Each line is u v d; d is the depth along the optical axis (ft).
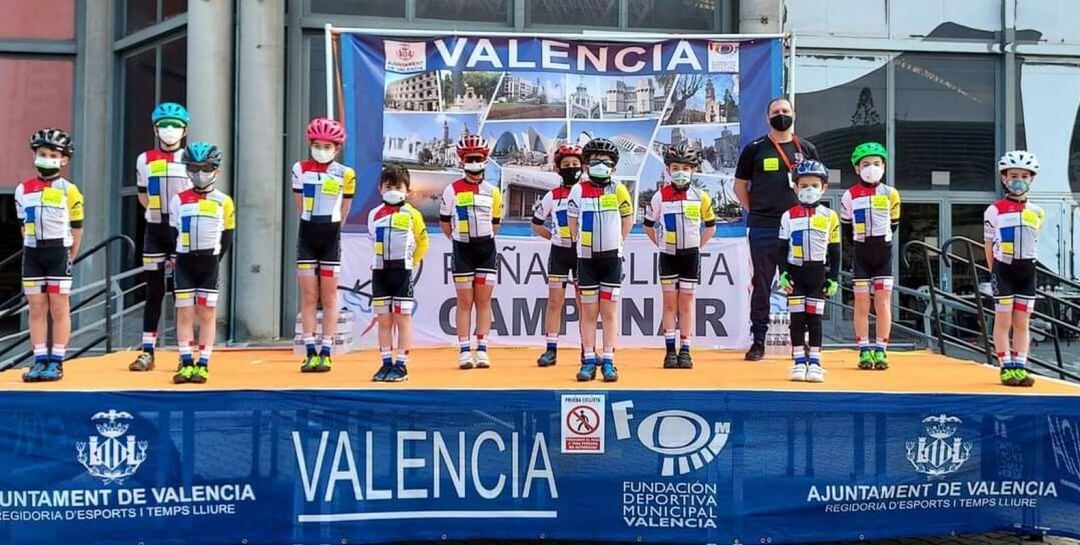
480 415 14.44
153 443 13.99
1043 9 34.17
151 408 13.99
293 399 14.25
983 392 14.96
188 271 15.12
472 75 23.00
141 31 32.40
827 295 16.20
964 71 34.19
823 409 14.62
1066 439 14.94
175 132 17.53
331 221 16.96
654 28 32.17
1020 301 15.97
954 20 34.14
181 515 14.03
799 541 14.57
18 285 32.99
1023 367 15.93
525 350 21.93
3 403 13.69
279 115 28.22
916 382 16.07
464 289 17.85
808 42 33.58
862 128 33.83
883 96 33.88
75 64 33.40
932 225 33.81
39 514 13.75
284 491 14.20
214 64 27.94
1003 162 16.35
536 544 16.07
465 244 17.84
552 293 18.38
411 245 15.87
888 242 18.37
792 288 16.11
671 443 14.49
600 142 15.97
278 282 28.17
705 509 14.47
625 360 19.62
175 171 17.26
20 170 33.24
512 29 31.37
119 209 33.35
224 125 28.22
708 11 32.37
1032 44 34.22
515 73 23.09
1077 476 14.94
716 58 23.30
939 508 14.88
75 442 13.83
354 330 22.44
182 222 15.11
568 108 23.24
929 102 34.04
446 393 14.40
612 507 14.47
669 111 23.32
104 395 13.88
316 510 14.21
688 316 17.99
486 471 14.44
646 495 14.48
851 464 14.66
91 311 31.76
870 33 33.86
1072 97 34.06
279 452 14.21
